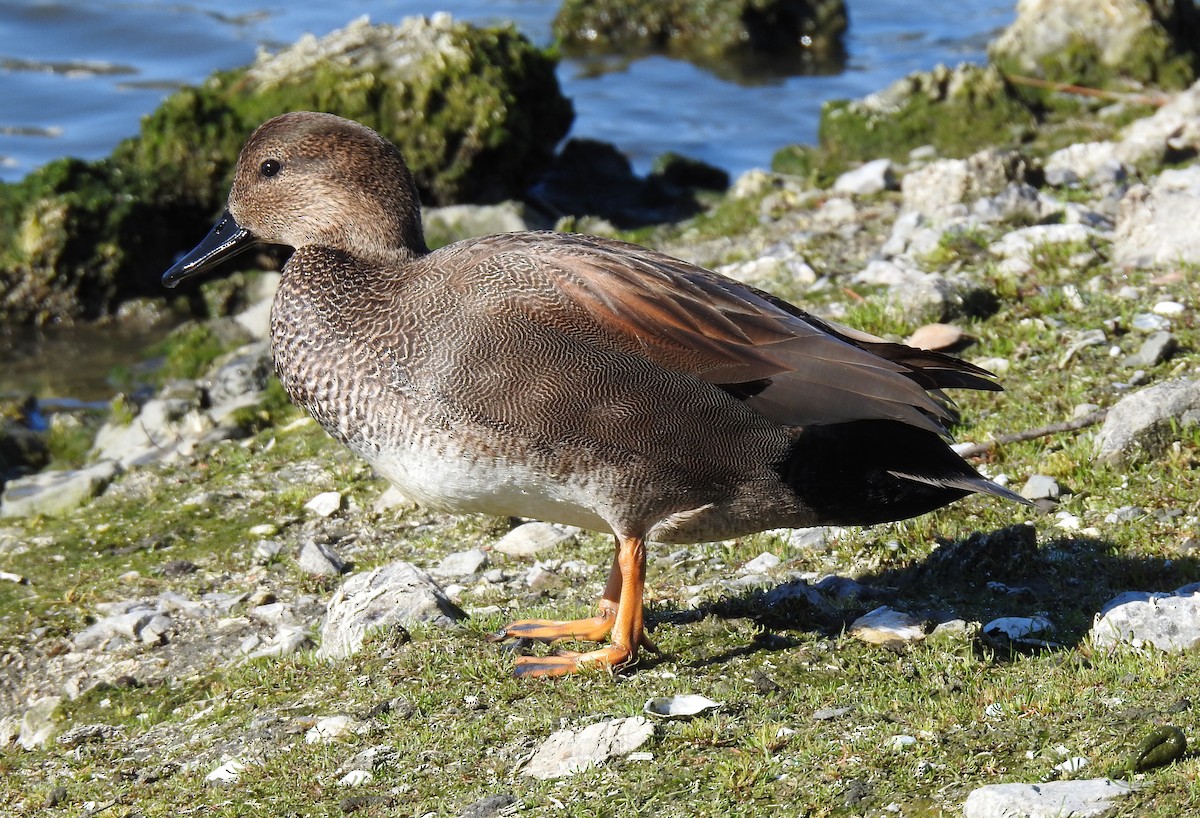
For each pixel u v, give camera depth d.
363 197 9.68
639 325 8.48
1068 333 12.98
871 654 8.53
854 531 10.46
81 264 19.02
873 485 8.58
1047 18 22.45
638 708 8.00
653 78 26.75
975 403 12.10
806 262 15.73
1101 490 10.56
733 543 10.70
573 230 19.50
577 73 27.11
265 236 10.09
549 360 8.48
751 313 8.59
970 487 8.33
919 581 9.66
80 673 10.41
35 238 18.80
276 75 20.70
